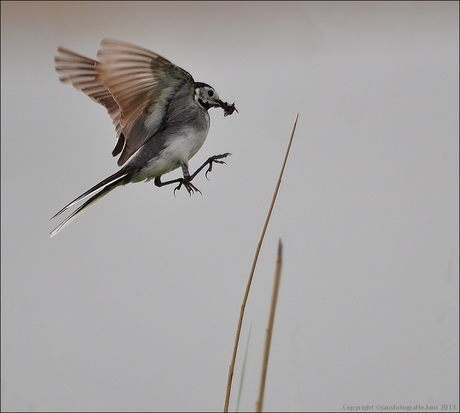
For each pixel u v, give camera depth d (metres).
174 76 8.66
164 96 8.91
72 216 8.91
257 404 6.00
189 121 9.26
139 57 8.30
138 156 9.24
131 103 8.79
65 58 9.18
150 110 9.02
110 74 8.41
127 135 9.07
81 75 9.22
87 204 9.05
